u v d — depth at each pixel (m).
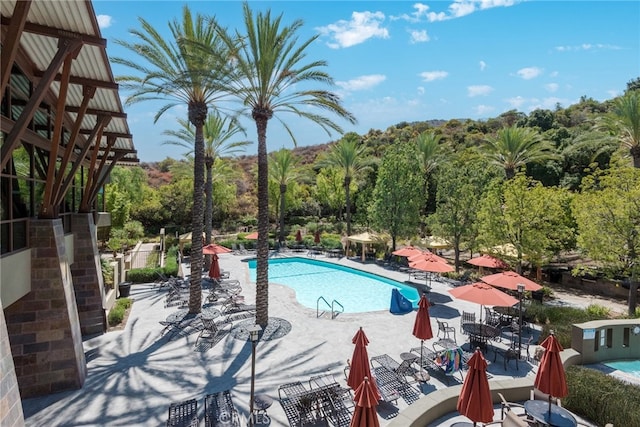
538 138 31.64
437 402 8.11
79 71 9.41
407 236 28.34
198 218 15.42
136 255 27.47
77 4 6.50
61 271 9.36
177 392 9.21
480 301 11.41
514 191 18.28
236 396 9.01
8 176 8.12
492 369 10.83
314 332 13.56
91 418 8.06
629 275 15.51
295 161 40.69
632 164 23.14
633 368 11.10
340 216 48.59
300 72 14.23
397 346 12.38
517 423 6.82
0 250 7.78
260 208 14.12
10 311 8.95
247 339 12.79
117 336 12.98
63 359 9.29
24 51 8.98
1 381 5.54
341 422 8.05
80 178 16.88
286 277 25.25
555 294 19.86
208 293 18.89
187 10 14.42
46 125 11.54
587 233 15.66
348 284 23.48
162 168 75.81
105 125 12.92
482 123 66.94
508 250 18.39
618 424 7.77
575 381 8.81
